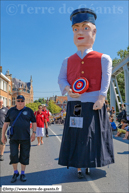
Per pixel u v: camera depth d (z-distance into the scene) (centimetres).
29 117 425
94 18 447
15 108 431
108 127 417
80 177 404
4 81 4059
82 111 399
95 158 383
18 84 8400
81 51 433
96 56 414
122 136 1045
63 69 456
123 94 3247
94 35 443
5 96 4116
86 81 404
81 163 380
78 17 432
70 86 436
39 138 868
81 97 407
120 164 510
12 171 483
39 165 523
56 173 448
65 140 407
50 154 658
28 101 9112
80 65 422
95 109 394
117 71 1741
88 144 385
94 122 396
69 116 414
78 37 430
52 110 10175
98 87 408
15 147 410
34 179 414
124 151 668
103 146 395
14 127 410
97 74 409
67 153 404
